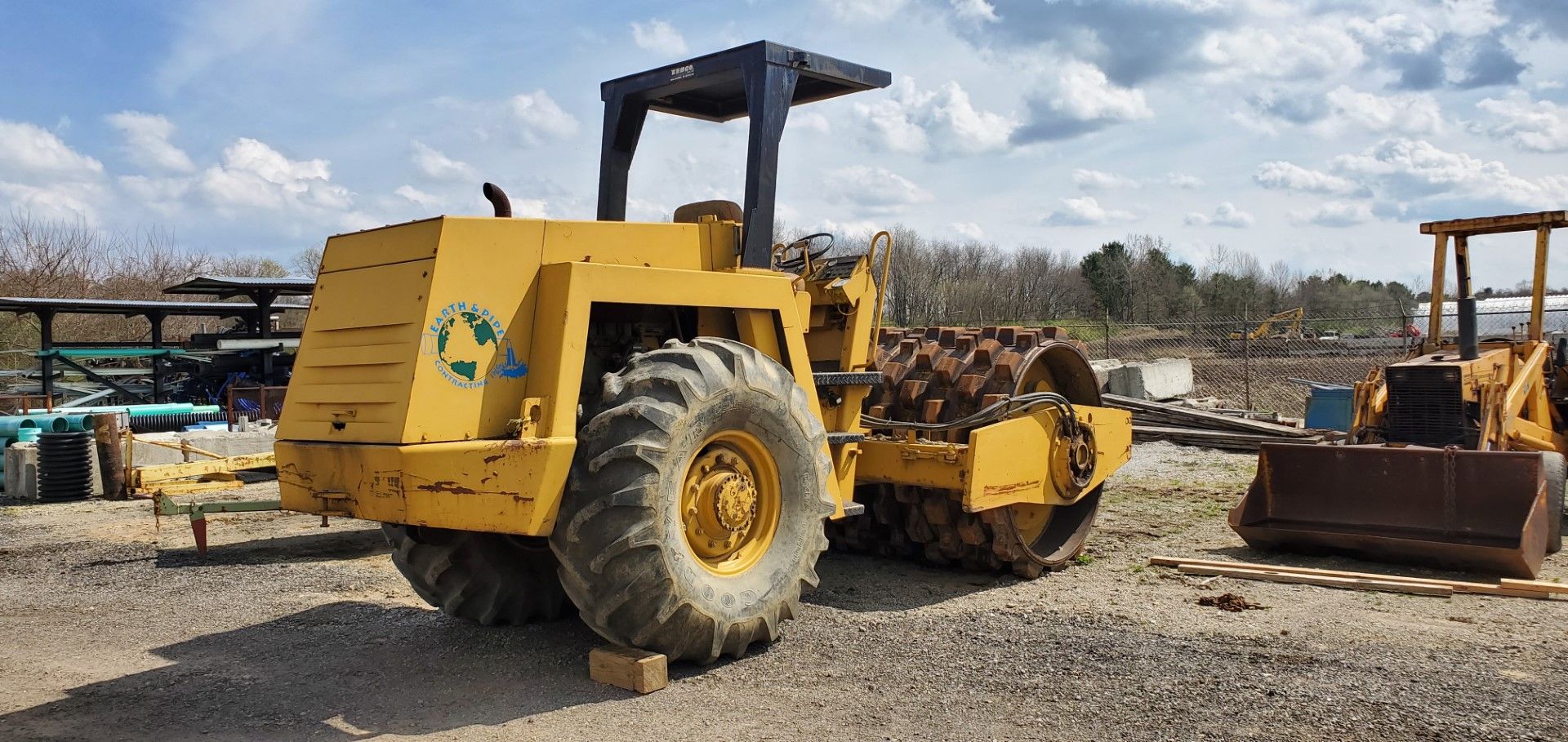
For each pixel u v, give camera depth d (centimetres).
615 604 424
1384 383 876
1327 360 2303
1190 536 791
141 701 441
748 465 484
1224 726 384
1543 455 682
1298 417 1764
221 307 1688
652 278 465
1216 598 587
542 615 551
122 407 1365
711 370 449
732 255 523
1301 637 505
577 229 460
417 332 408
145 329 2533
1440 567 660
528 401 424
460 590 524
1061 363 708
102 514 969
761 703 418
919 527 664
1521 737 370
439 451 402
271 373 1644
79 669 490
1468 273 918
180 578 690
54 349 1522
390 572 696
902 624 536
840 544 732
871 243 595
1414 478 682
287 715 420
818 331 605
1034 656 472
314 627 557
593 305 495
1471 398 791
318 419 441
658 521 423
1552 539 712
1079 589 627
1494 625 527
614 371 512
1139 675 443
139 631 560
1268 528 710
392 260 430
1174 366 1773
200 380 1644
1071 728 385
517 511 416
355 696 441
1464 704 402
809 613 563
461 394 417
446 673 469
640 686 430
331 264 457
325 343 448
